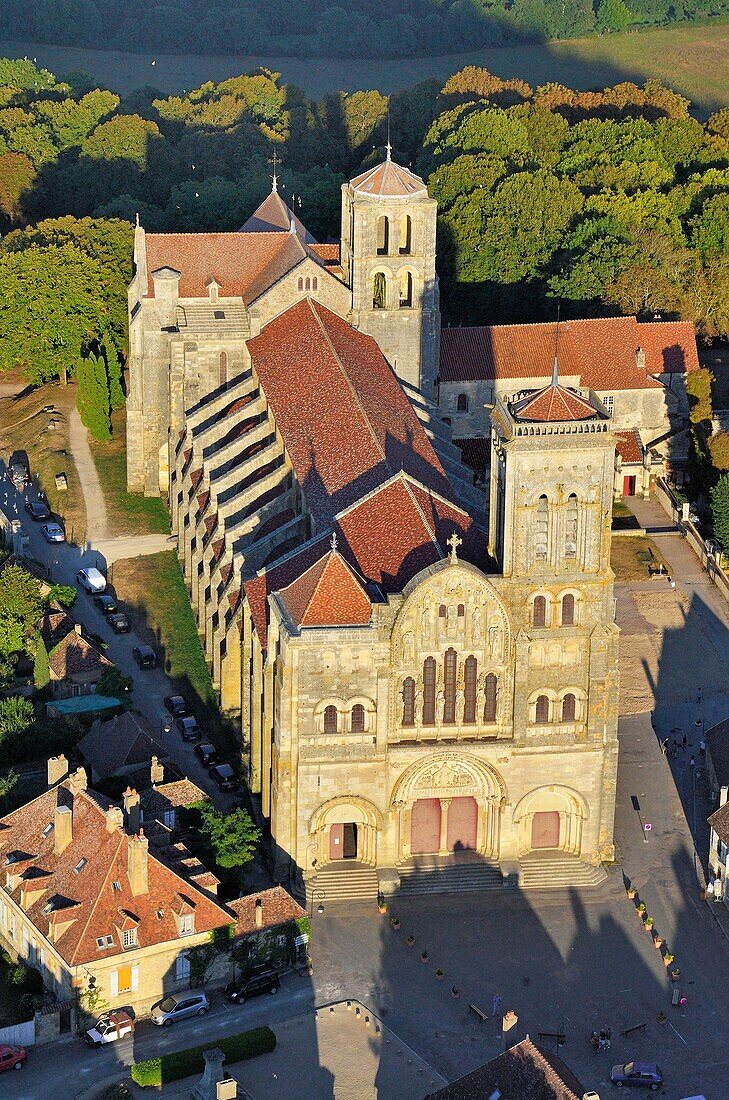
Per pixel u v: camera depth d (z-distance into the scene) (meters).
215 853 189.00
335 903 192.50
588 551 191.12
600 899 195.25
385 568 194.62
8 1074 167.00
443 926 190.25
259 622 199.62
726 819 194.50
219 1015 175.88
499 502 193.25
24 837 187.12
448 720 194.50
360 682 190.12
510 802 197.00
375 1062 170.62
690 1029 177.00
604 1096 167.88
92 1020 172.88
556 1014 178.25
